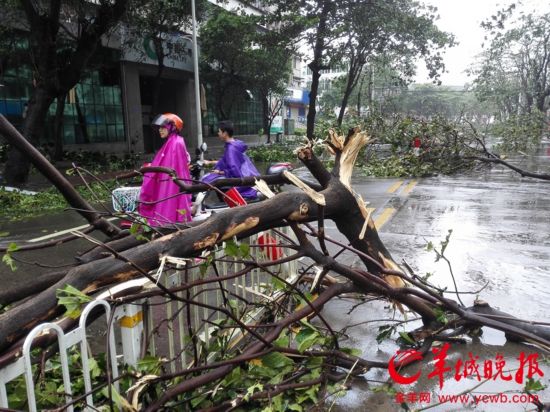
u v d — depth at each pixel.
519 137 16.52
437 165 6.77
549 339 3.10
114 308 2.09
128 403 2.00
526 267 4.99
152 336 2.49
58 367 2.39
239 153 5.96
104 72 22.28
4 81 17.20
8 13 14.73
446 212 8.00
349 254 5.44
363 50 21.59
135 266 2.07
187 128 29.23
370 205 8.70
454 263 5.16
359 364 2.83
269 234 3.91
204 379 2.23
